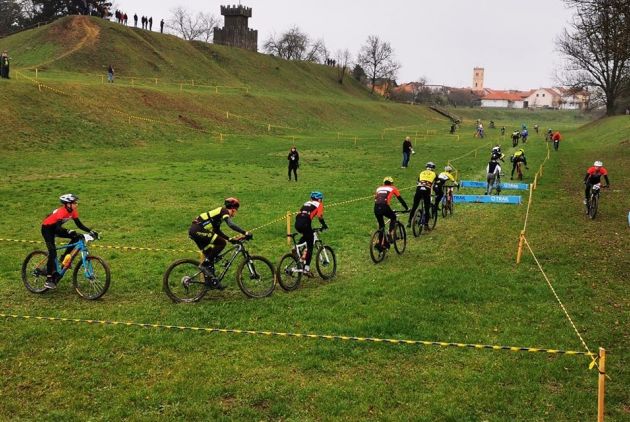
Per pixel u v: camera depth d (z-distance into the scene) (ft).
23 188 68.74
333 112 252.42
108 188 70.90
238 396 20.67
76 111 127.85
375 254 41.19
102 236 45.96
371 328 26.73
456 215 56.34
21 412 19.53
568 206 59.98
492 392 21.04
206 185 75.31
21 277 34.30
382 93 474.08
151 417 19.25
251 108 201.87
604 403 20.29
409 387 21.38
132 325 26.76
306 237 33.60
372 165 104.12
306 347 24.70
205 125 161.48
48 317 27.86
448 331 26.55
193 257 39.68
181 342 25.05
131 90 159.12
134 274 35.27
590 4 88.84
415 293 31.96
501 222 52.01
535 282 34.09
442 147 152.05
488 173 64.69
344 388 21.18
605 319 28.09
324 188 74.08
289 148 136.56
